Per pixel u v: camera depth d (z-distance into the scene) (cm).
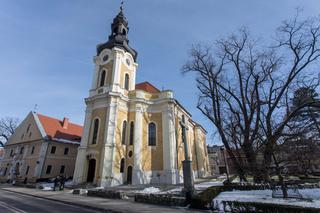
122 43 3534
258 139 1591
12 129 5078
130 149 3003
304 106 1788
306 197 1221
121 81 3328
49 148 4125
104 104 3077
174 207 1255
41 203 1518
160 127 3203
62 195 1967
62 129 4738
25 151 4316
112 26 3853
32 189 2670
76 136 4862
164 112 3228
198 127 4662
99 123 2998
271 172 1410
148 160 3003
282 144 1361
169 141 3028
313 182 1784
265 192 1472
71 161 4450
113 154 2759
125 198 1669
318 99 1770
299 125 1500
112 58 3406
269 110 1952
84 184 2698
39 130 4250
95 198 1727
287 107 1911
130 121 3177
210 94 2545
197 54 2680
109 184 2608
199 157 4391
